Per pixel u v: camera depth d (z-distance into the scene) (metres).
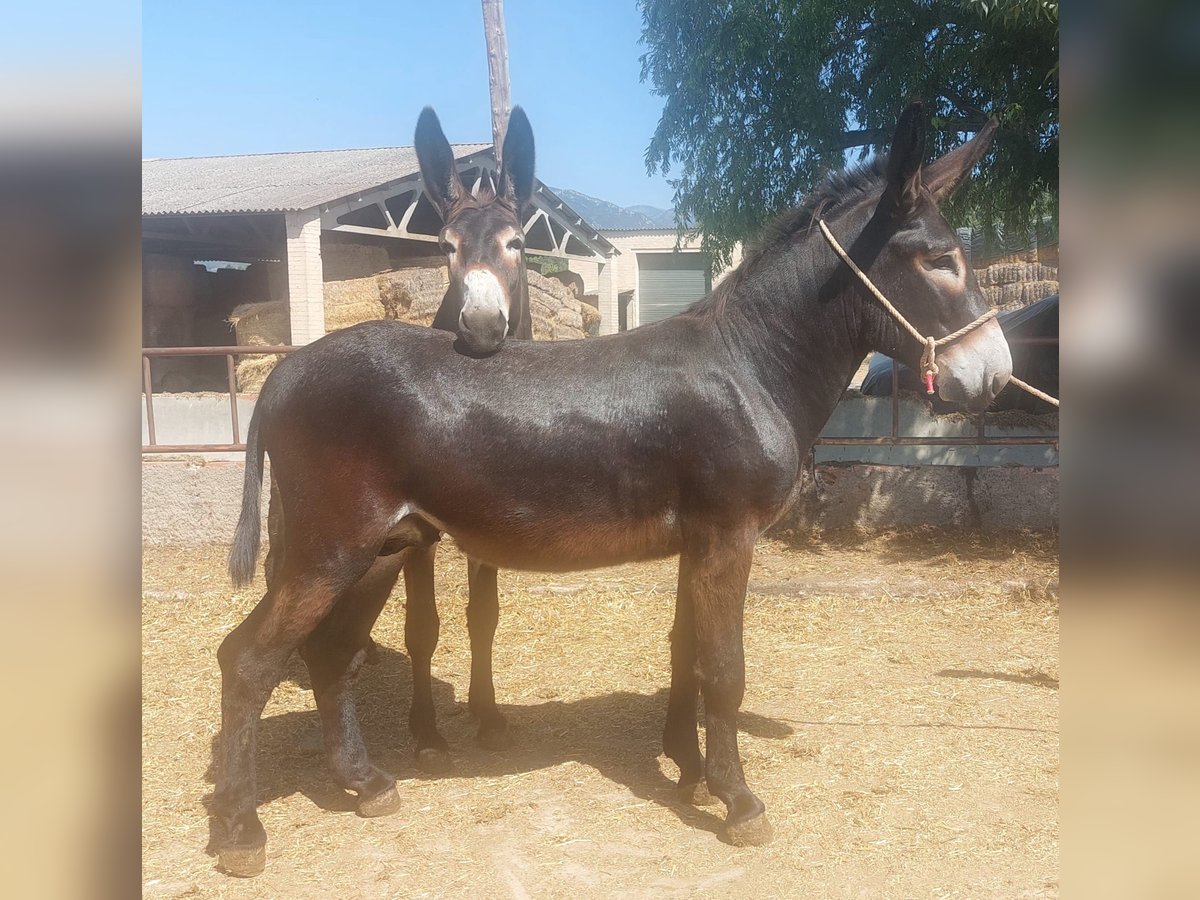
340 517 2.95
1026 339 6.94
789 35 8.78
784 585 6.00
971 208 9.23
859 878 2.81
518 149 4.38
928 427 7.60
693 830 3.16
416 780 3.60
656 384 3.04
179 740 3.96
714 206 9.77
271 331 13.77
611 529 3.09
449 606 5.84
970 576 6.19
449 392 3.01
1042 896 2.69
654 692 4.53
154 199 15.83
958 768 3.56
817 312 3.17
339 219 16.45
